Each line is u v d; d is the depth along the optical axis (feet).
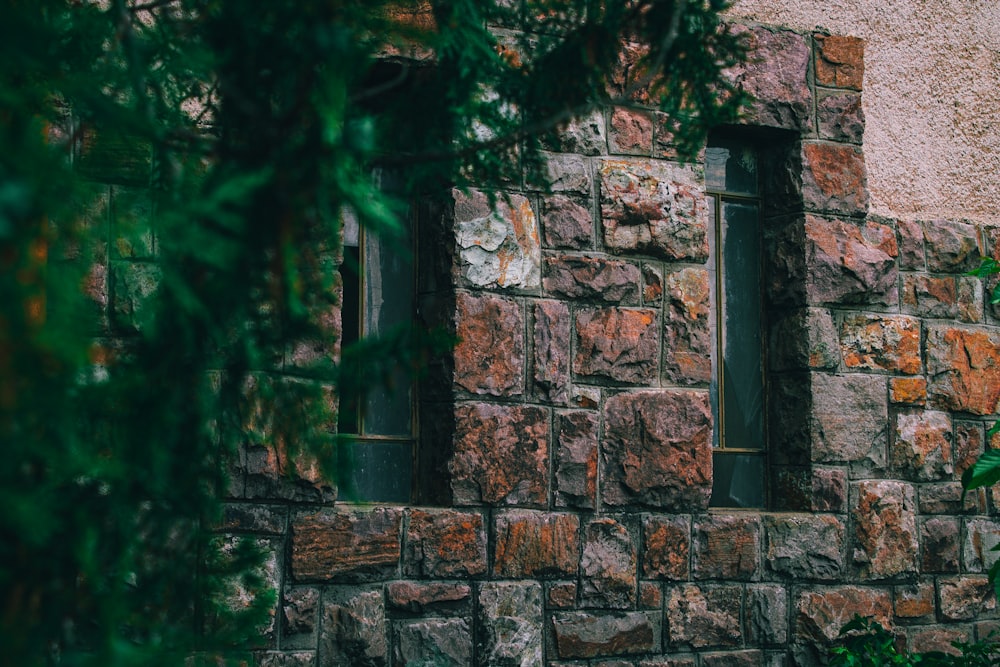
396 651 14.05
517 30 8.77
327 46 5.13
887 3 18.57
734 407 17.33
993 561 18.13
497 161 7.84
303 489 13.50
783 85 17.24
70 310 4.51
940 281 18.25
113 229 5.17
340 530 13.71
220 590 6.79
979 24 19.54
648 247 15.84
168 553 6.33
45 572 5.22
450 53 7.18
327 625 13.64
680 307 15.99
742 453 17.25
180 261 5.33
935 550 17.69
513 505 14.79
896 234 18.01
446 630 14.26
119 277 11.50
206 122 6.75
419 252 15.30
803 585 16.61
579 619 15.05
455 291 14.65
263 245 5.31
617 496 15.43
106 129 5.61
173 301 5.51
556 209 15.31
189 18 6.22
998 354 18.56
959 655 17.65
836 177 17.49
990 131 19.40
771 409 17.48
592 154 15.62
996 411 18.45
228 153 5.53
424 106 7.70
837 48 17.72
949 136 18.99
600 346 15.43
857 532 17.06
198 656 6.09
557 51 7.48
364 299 15.11
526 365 14.98
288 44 5.79
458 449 14.48
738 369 17.44
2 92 4.77
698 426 15.97
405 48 6.69
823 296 17.20
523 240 15.08
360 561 13.82
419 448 15.10
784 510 17.12
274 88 5.97
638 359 15.65
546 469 14.98
